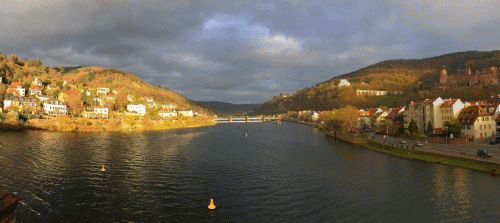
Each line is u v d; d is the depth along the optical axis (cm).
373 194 6812
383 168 9406
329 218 5525
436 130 15300
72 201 6175
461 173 8481
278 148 14125
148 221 5328
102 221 5275
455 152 10750
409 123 17412
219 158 11206
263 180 8044
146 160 10456
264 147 14462
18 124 17912
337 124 19575
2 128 17038
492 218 5422
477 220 5362
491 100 18375
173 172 8794
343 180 8019
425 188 7162
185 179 8056
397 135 16938
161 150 12825
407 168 9319
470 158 9575
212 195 6775
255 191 7081
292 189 7238
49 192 6662
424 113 16250
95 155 11000
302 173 8838
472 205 6028
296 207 6059
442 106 15300
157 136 18612
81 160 9988
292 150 13462
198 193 6900
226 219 5475
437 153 10762
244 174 8700
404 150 12112
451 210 5812
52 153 10994
